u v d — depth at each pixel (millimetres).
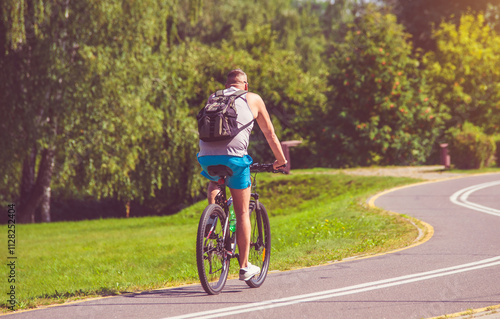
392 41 125062
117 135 84125
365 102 121562
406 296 18703
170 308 17641
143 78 87500
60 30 79438
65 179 88312
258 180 88875
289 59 147125
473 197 53031
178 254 39156
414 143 120625
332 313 16797
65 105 77875
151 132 89000
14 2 73500
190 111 128250
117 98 82500
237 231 19656
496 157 96750
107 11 79250
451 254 26766
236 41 150000
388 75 120625
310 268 24859
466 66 133125
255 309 17344
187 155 98938
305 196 80750
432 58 140000
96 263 39031
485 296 18500
